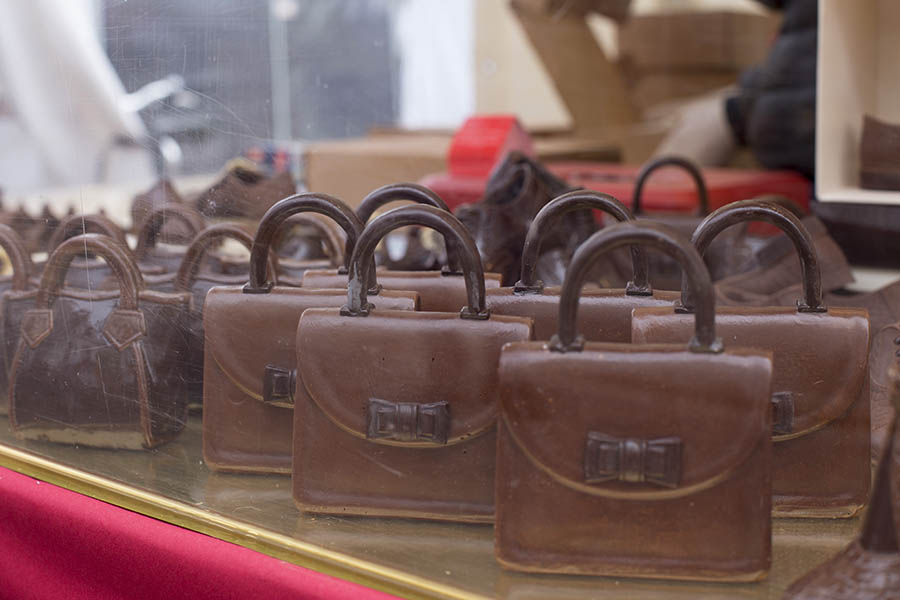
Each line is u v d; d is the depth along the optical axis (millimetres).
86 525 820
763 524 599
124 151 989
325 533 717
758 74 2139
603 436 603
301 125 1982
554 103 3457
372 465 713
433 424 683
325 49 2328
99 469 861
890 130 1248
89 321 902
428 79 3258
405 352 688
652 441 596
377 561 677
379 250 1194
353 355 699
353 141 2238
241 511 755
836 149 1265
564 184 1238
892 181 1247
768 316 695
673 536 609
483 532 710
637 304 753
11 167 1028
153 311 870
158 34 1004
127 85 995
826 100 1223
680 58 2859
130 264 894
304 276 848
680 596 613
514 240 1126
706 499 602
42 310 939
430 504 707
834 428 697
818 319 689
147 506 793
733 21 2760
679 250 589
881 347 787
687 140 2379
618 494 606
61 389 919
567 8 2684
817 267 691
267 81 1209
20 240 967
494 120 1902
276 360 789
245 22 1164
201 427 829
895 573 570
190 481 819
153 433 862
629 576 624
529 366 616
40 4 997
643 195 1755
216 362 810
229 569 726
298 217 981
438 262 1171
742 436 588
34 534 869
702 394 591
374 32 2871
